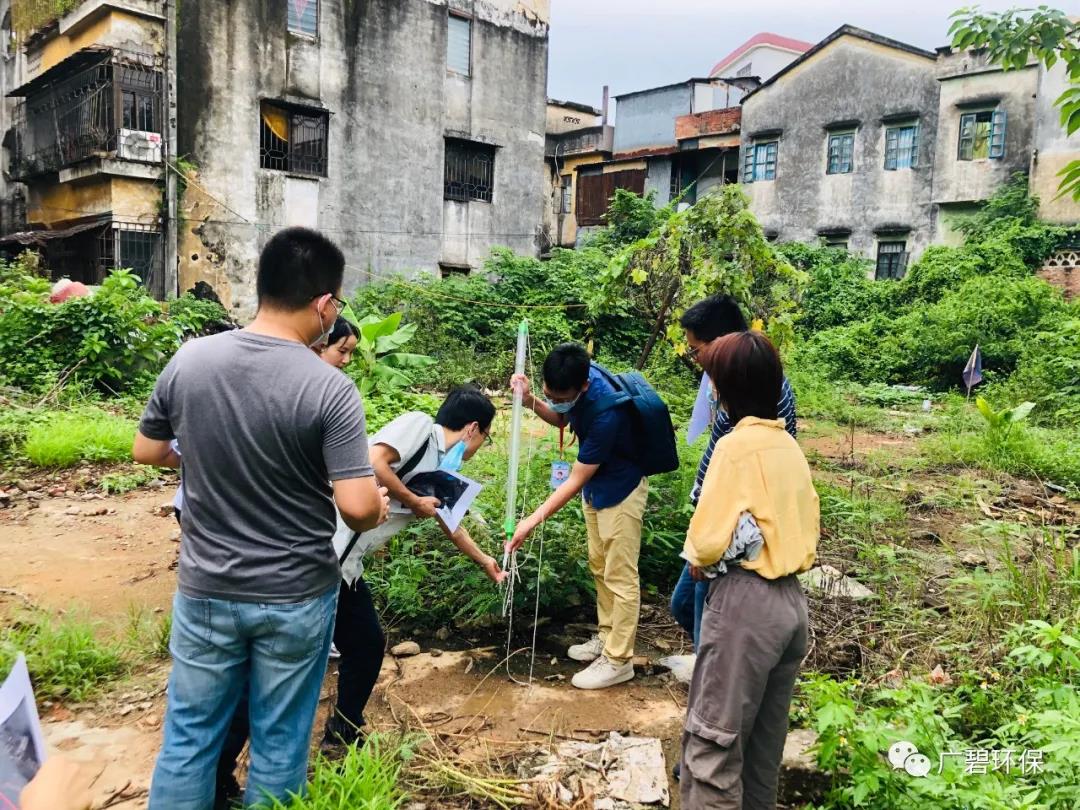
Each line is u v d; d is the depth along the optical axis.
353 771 2.55
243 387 2.02
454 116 21.02
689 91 29.00
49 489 6.70
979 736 3.04
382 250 19.84
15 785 1.49
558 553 4.32
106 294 10.23
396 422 3.01
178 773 2.07
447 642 4.08
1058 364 12.91
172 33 16.20
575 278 19.28
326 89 18.56
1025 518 6.29
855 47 23.06
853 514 5.46
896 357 16.88
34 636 3.85
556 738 3.21
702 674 2.33
